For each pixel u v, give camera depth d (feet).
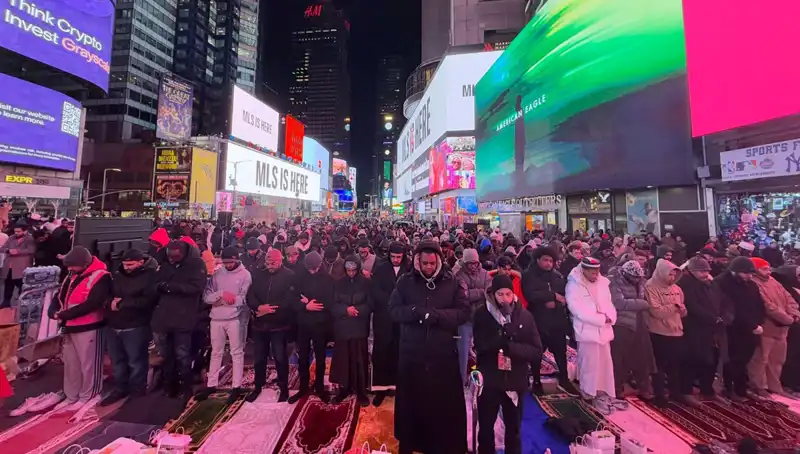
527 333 10.32
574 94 56.49
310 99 639.76
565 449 11.48
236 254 15.20
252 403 14.42
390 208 407.85
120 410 13.57
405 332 11.27
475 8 147.84
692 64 37.70
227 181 134.41
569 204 62.44
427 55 207.21
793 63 28.22
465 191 129.29
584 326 14.53
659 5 42.57
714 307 14.49
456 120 132.05
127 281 14.47
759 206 33.40
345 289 14.99
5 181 70.23
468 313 11.17
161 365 16.56
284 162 183.62
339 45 653.30
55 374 16.42
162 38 230.27
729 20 33.60
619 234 46.14
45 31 72.13
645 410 14.06
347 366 14.76
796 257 23.90
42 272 17.46
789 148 29.32
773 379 15.38
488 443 10.36
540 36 67.05
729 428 12.69
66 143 81.25
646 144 43.80
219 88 271.69
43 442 11.39
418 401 10.77
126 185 160.15
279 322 14.79
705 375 15.19
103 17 85.56
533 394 15.46
